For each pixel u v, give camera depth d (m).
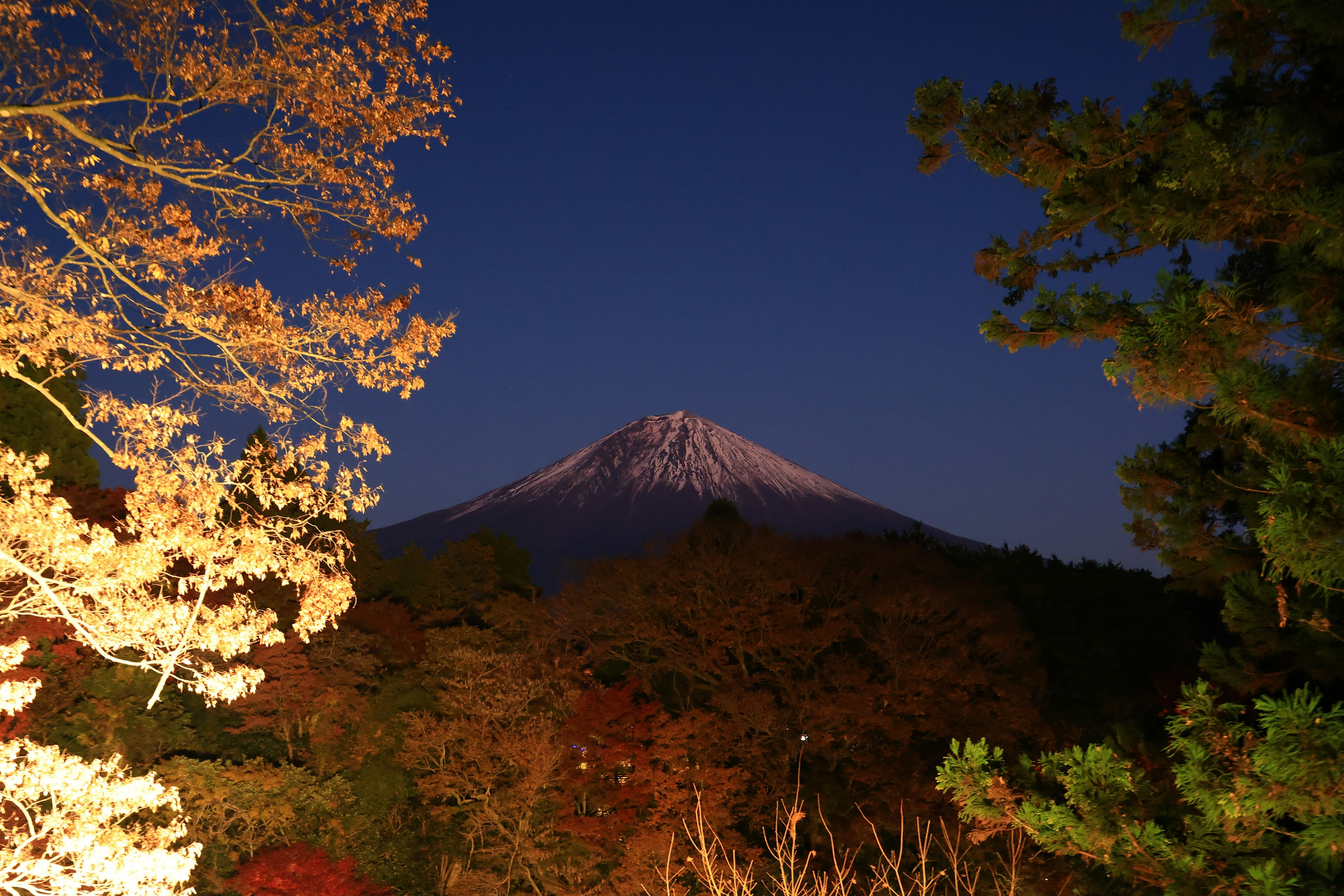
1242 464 7.30
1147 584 32.56
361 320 9.16
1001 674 24.75
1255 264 6.35
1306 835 4.39
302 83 9.05
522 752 25.05
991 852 15.56
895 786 21.17
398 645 30.66
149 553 9.20
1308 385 4.86
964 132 6.41
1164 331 5.12
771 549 25.20
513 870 26.08
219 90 9.02
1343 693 6.91
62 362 9.15
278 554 9.52
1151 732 8.85
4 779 9.57
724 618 24.17
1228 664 7.01
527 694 26.28
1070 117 6.23
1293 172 4.98
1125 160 6.04
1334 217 4.77
